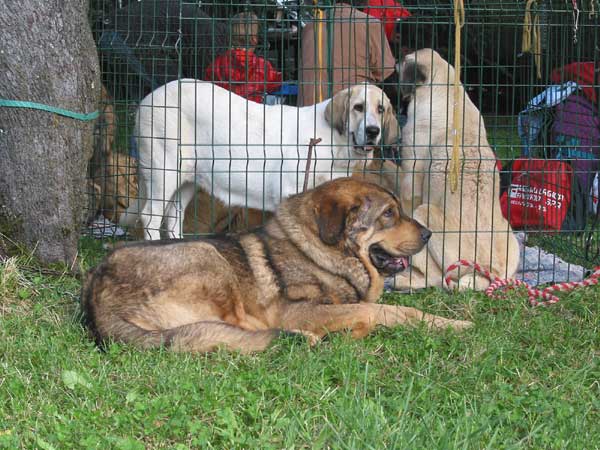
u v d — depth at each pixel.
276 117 4.74
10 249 4.13
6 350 3.43
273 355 3.45
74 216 4.24
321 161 4.70
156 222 4.77
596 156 5.32
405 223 3.79
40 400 3.13
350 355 3.42
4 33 4.02
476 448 2.93
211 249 3.62
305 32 5.29
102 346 3.47
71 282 4.08
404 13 5.41
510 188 5.00
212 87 4.64
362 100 4.65
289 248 3.70
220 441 2.97
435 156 4.68
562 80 4.88
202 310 3.57
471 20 5.40
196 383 3.22
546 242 5.27
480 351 3.58
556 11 4.44
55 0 4.06
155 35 5.26
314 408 3.13
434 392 3.26
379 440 2.91
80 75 4.17
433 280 4.49
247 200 4.80
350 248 3.73
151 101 4.71
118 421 3.01
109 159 5.36
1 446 2.88
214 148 4.73
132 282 3.53
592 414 3.20
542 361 3.55
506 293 4.20
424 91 4.77
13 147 4.09
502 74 6.55
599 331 3.84
